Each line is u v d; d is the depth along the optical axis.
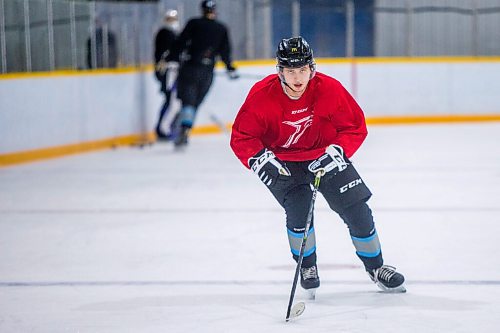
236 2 33.53
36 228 15.55
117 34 29.03
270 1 34.88
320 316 9.62
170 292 10.87
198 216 16.39
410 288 10.80
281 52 9.14
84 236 14.73
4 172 22.73
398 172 21.72
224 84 32.28
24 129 24.50
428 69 34.22
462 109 34.62
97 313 9.96
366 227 10.20
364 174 21.48
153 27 30.73
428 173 21.47
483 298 10.26
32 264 12.68
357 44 35.16
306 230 9.61
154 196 18.77
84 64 27.45
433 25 35.03
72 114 26.44
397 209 16.72
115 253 13.34
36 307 10.27
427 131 31.47
